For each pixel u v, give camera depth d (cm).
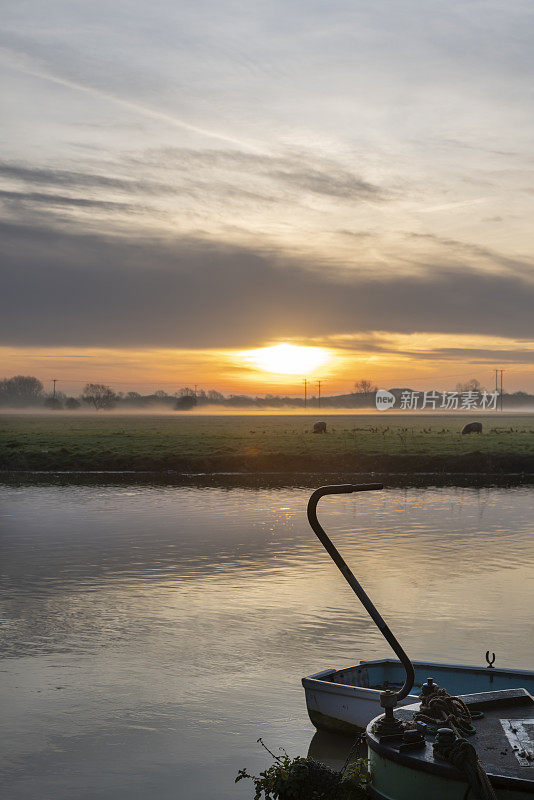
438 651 1566
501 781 700
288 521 3528
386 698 815
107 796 999
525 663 1477
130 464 6372
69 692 1366
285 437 9194
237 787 1021
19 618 1848
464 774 711
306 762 930
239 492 4766
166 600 2033
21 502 4241
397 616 1858
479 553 2739
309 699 1172
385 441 8381
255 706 1298
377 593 2105
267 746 1148
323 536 987
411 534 3175
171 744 1155
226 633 1720
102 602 2008
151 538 3050
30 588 2167
